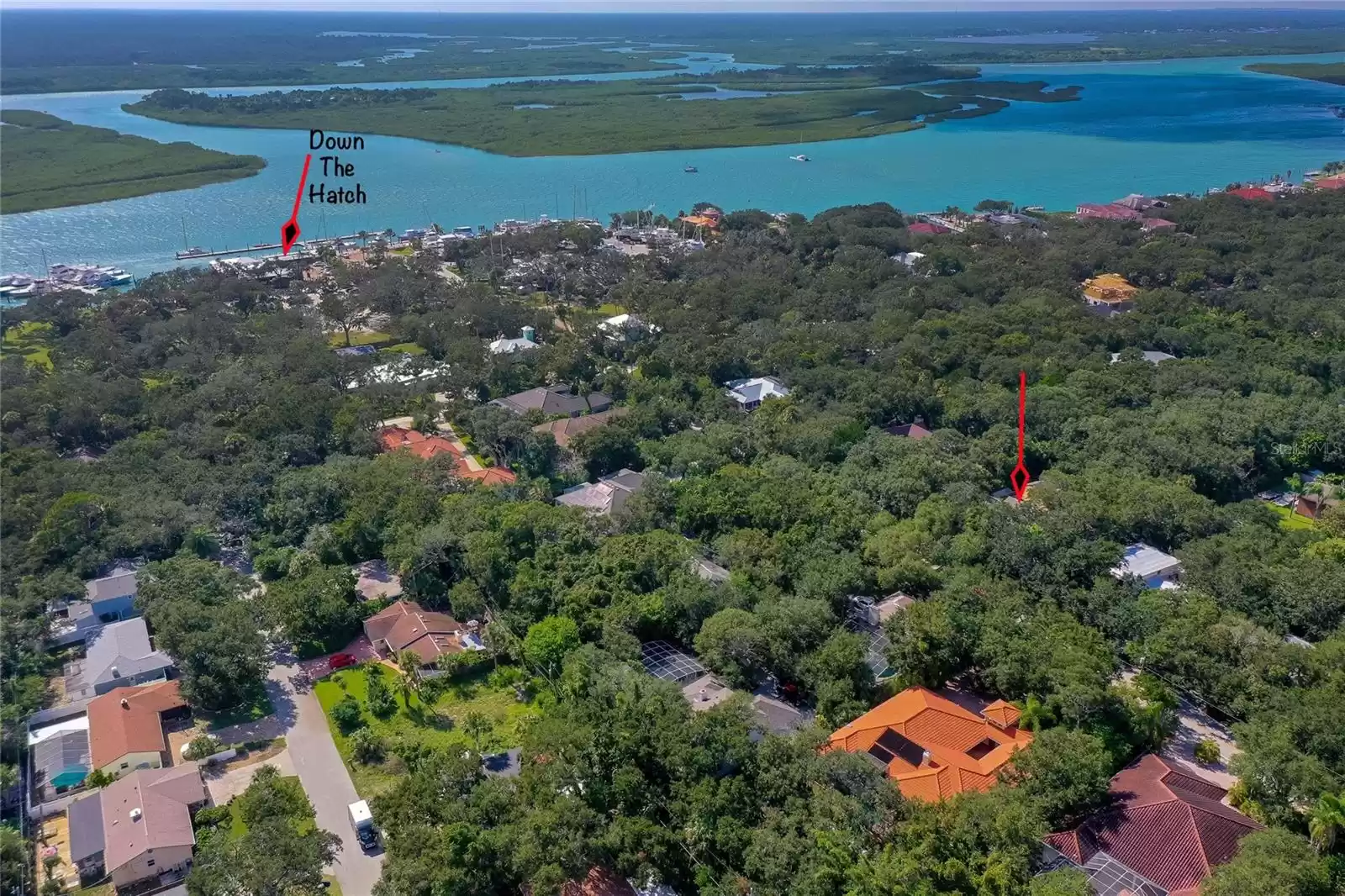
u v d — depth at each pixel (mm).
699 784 65625
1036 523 102938
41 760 75812
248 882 58844
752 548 99062
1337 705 70875
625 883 64438
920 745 72250
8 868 63625
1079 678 74938
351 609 95312
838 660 80062
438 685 87625
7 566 97750
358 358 165125
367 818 68625
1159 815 64688
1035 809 63219
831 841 60156
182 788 71438
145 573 97312
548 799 65312
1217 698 79250
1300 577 91062
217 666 82312
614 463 131375
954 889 58250
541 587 94125
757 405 152000
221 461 126125
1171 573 98938
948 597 87875
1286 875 56094
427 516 108688
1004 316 178750
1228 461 119812
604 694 76688
